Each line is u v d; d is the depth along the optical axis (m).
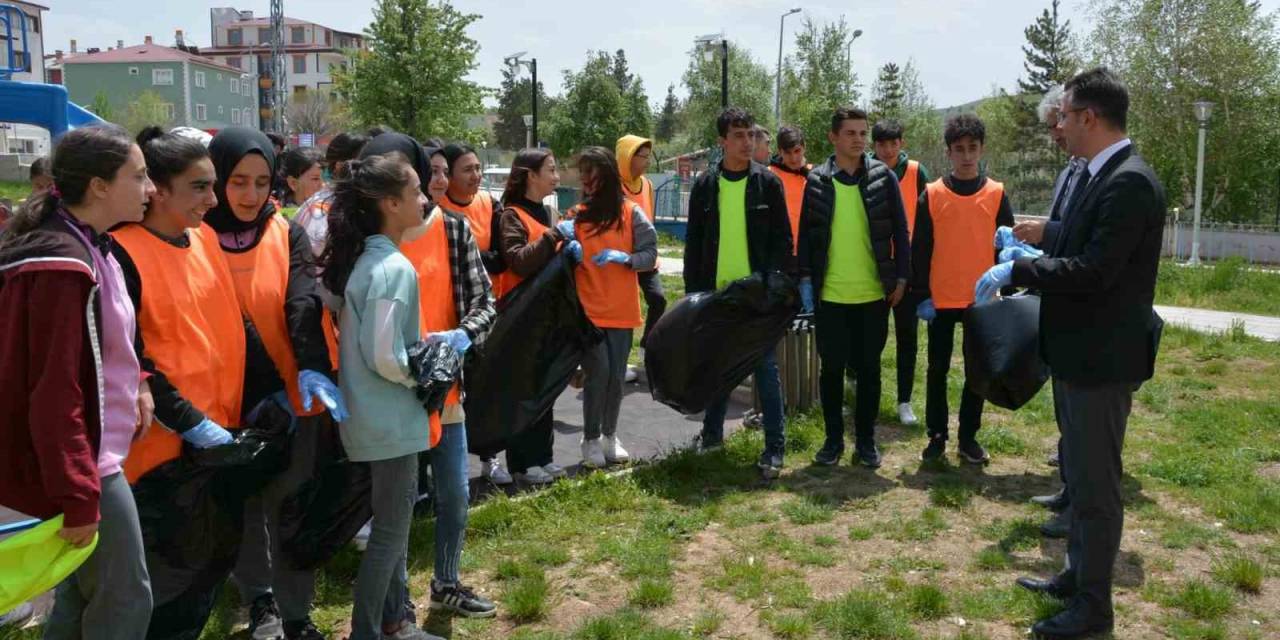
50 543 2.59
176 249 3.20
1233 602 4.20
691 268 6.05
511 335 5.23
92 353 2.65
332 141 4.97
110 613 2.86
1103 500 3.81
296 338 3.35
